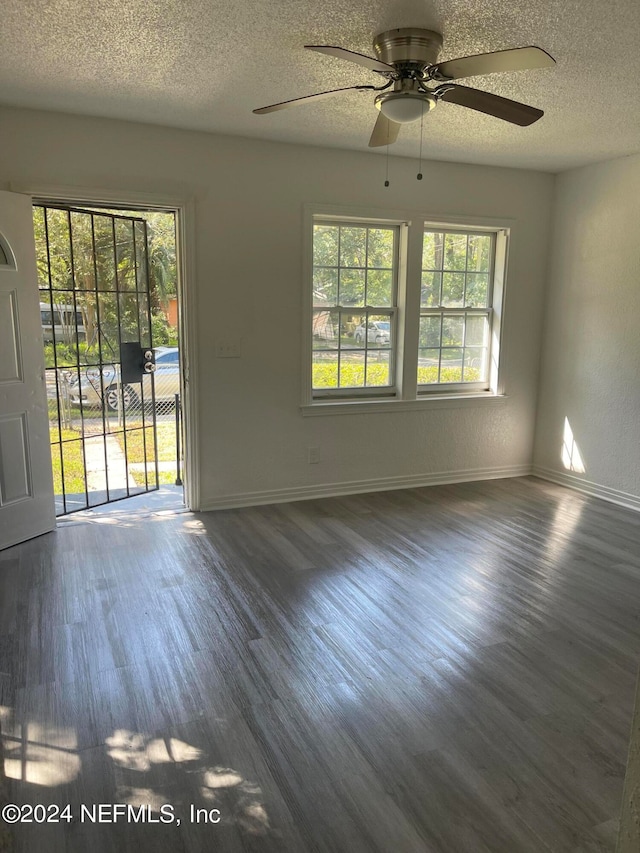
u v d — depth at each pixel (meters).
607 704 2.15
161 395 8.20
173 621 2.69
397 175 4.39
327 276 4.45
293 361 4.32
